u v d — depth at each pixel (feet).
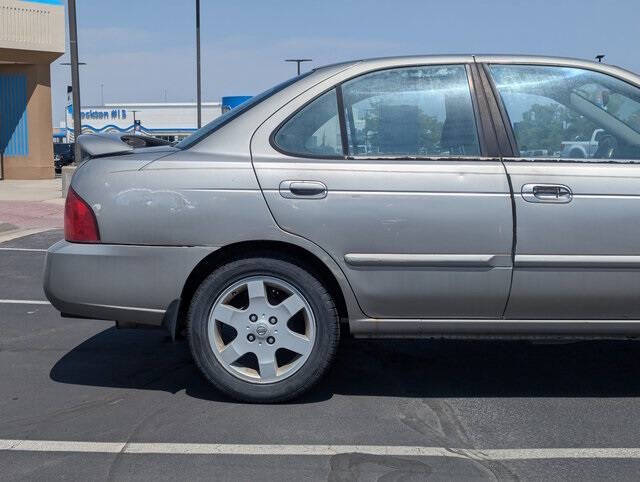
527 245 14.28
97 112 181.47
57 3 80.23
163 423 14.14
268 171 14.43
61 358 18.20
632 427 14.14
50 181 81.30
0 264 31.53
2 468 12.34
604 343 19.61
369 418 14.44
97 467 12.37
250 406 14.94
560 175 14.39
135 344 19.34
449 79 15.21
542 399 15.57
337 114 14.97
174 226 14.38
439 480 11.96
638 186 14.38
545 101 15.15
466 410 14.92
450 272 14.33
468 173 14.40
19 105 82.74
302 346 14.67
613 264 14.28
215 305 14.64
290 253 14.67
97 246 14.60
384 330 14.71
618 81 15.29
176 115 178.60
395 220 14.26
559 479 12.03
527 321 14.66
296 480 11.94
